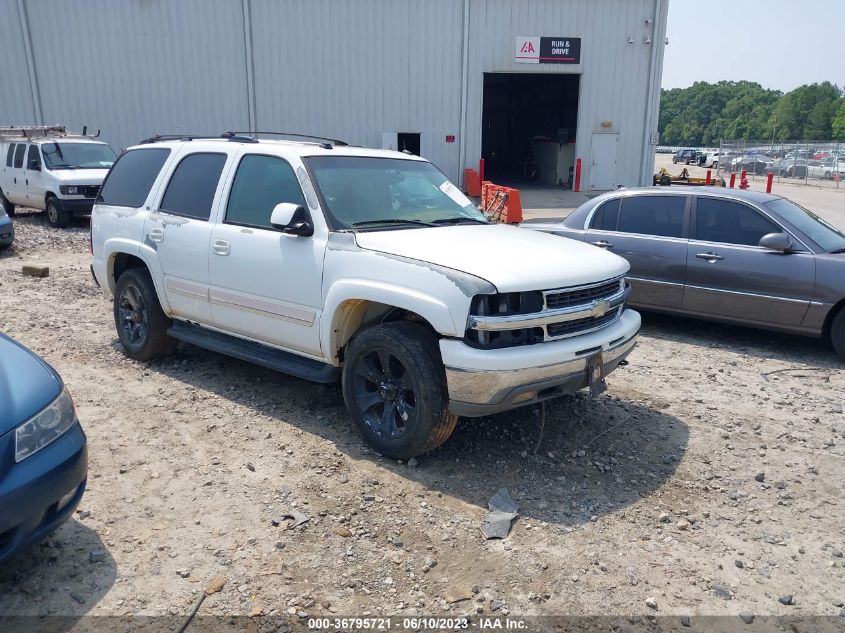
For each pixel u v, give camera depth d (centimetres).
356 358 441
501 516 371
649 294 762
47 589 310
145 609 298
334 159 505
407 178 539
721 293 711
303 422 494
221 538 352
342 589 315
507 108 4038
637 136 2691
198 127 2466
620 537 361
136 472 418
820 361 669
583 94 2625
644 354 686
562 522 373
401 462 436
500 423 500
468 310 383
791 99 13200
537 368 391
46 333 711
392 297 408
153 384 566
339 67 2489
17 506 281
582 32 2567
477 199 2516
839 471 440
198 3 2386
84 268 1102
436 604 306
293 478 414
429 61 2528
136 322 615
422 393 405
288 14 2428
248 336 519
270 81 2466
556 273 409
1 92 2364
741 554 350
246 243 498
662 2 2559
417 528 364
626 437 483
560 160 3053
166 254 562
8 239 1212
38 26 2338
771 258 683
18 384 308
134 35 2377
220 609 300
